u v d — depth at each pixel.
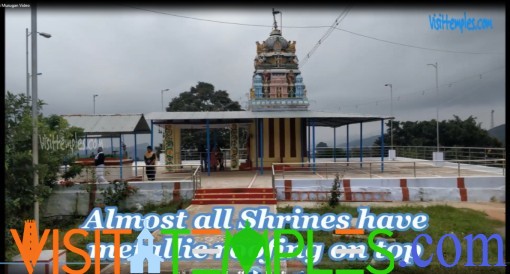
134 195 17.20
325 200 16.72
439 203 16.53
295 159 24.02
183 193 17.08
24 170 11.55
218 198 16.55
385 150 35.06
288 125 24.08
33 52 13.31
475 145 42.38
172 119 21.08
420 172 20.98
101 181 17.59
